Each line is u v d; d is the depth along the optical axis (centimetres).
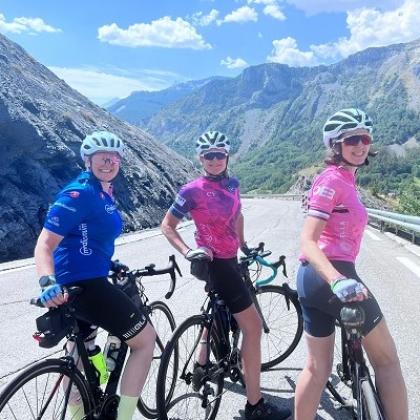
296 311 464
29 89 2027
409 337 528
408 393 393
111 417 302
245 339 359
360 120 281
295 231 1697
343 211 281
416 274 880
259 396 361
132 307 298
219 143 358
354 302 247
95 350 304
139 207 2144
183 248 350
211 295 361
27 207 1511
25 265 1047
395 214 1456
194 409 356
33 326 605
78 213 285
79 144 1906
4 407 252
